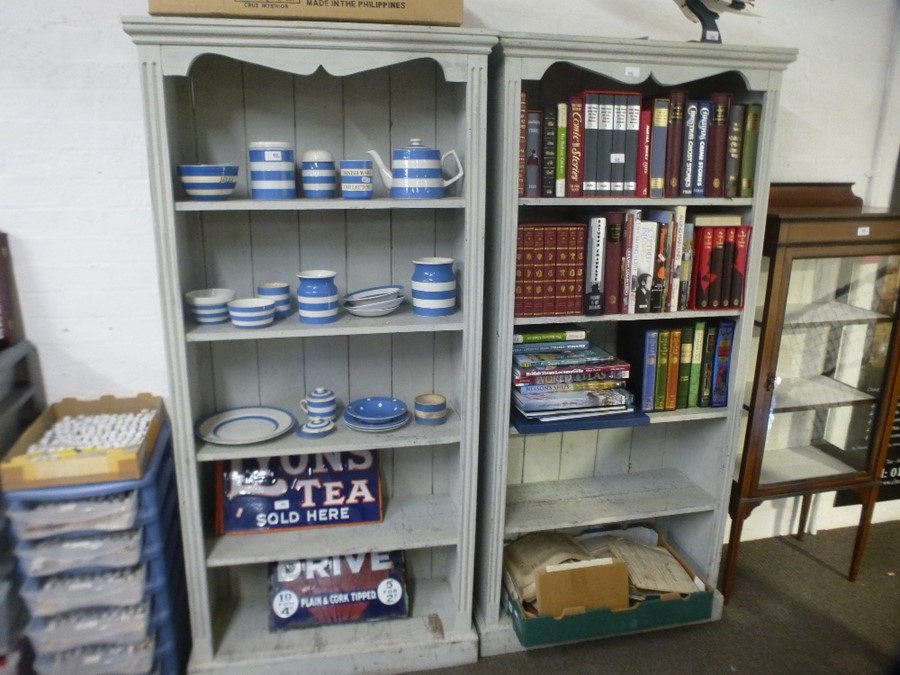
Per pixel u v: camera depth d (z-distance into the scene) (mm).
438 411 1811
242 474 1849
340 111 1758
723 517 2020
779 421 2318
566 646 1939
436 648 1827
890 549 2453
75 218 1709
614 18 1926
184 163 1678
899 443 2490
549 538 2104
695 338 1869
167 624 1660
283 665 1760
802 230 1810
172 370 1534
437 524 1883
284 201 1488
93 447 1561
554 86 1869
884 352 2059
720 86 1857
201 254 1769
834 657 1901
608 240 1701
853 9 2094
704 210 1946
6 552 1589
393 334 1929
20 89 1615
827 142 2191
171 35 1354
